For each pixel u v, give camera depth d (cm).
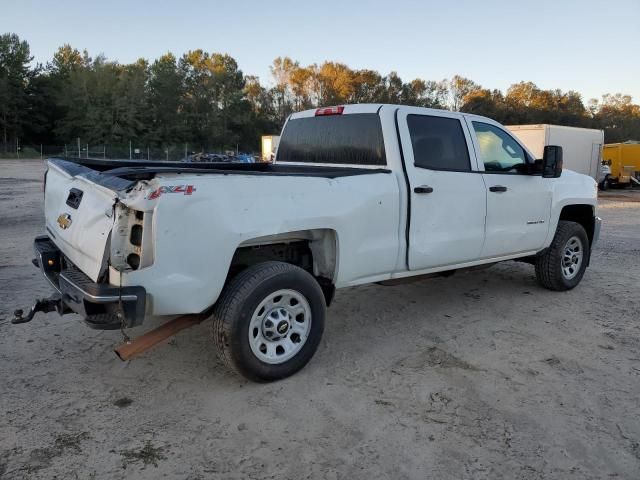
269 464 292
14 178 2752
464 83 9362
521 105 9538
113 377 392
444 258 482
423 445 310
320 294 395
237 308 352
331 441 314
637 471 288
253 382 382
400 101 9219
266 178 360
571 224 619
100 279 328
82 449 302
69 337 462
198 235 329
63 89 7819
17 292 588
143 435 318
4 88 7319
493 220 521
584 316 542
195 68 8912
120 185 322
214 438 316
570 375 404
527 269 747
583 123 9794
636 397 370
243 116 9044
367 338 477
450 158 489
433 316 539
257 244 382
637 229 1221
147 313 327
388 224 434
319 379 393
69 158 485
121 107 7681
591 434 323
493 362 426
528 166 550
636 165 2847
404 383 388
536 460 297
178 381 387
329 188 392
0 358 419
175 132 8394
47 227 462
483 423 334
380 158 454
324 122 507
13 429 320
